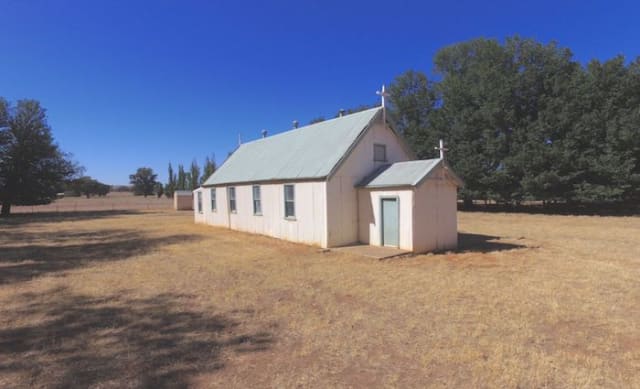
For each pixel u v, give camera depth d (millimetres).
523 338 5156
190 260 11453
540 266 9805
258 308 6660
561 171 28312
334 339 5250
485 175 32438
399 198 12516
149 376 4262
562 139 28688
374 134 14781
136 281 8812
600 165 26797
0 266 10797
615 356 4578
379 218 13289
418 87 40906
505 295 7148
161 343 5184
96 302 7160
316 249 13086
